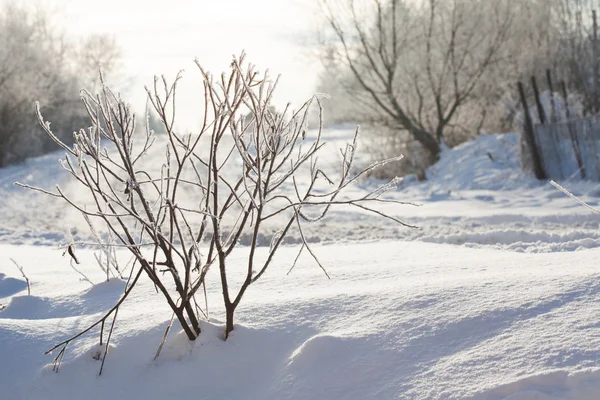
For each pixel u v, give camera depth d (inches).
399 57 1018.7
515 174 765.3
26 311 167.6
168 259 126.1
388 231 420.5
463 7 989.2
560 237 314.8
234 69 122.5
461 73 1013.2
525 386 92.9
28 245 376.5
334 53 979.9
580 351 98.1
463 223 482.0
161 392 113.6
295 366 111.5
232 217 437.7
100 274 221.5
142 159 468.8
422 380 101.1
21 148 1267.2
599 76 941.8
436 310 121.2
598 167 655.8
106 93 124.3
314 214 546.0
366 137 1028.5
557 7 1014.4
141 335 128.2
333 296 136.9
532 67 987.9
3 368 122.2
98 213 120.3
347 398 102.1
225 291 124.0
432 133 1020.5
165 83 125.0
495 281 132.9
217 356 119.0
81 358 123.0
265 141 123.5
